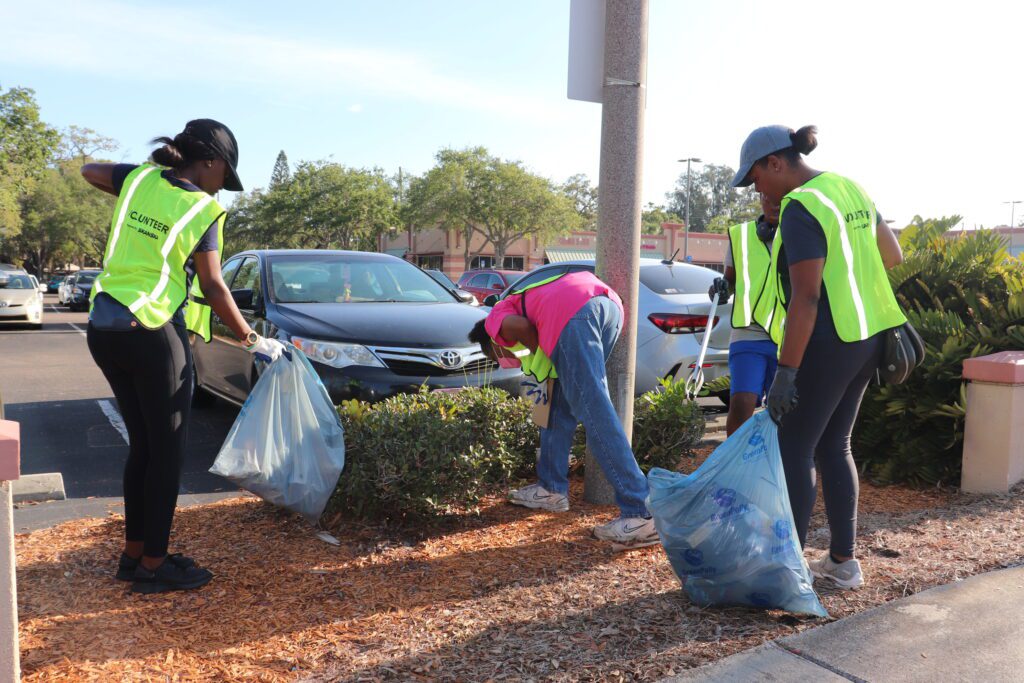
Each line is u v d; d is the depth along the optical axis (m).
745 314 3.87
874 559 3.46
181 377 3.11
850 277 2.85
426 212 47.25
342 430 3.73
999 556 3.46
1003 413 4.38
